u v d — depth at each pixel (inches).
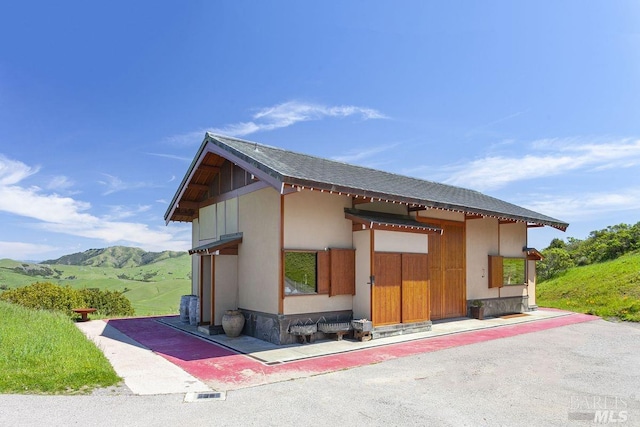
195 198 498.0
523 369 267.0
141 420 179.0
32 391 206.8
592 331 410.6
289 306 338.0
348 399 208.1
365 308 362.6
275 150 446.0
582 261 863.1
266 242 358.0
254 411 191.5
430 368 267.0
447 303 475.2
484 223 520.7
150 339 366.6
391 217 404.8
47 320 410.6
